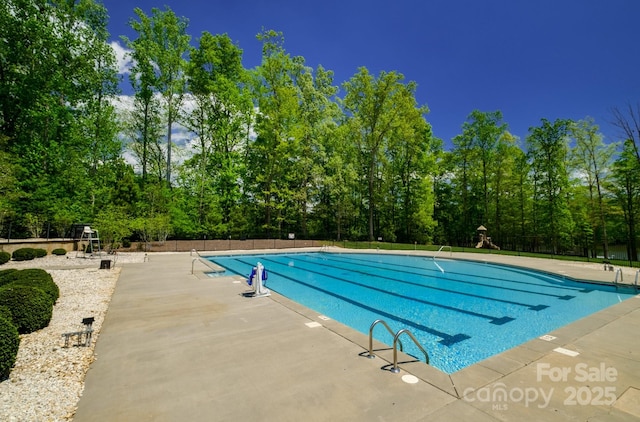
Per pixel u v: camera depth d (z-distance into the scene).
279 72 26.62
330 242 25.98
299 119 28.16
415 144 30.34
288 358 3.64
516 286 10.44
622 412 2.55
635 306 6.39
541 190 26.59
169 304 6.30
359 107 29.16
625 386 3.03
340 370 3.32
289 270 13.92
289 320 5.21
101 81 22.33
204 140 26.89
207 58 25.14
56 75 19.41
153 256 16.41
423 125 28.52
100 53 21.45
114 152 23.19
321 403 2.65
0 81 18.55
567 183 25.09
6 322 3.30
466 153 29.61
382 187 30.75
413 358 3.67
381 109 28.47
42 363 3.51
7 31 18.00
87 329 4.14
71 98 20.66
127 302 6.46
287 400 2.69
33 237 17.53
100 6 21.59
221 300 6.65
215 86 24.62
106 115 22.12
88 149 21.59
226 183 25.39
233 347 4.00
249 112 26.86
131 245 19.00
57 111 19.58
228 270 13.73
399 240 33.88
